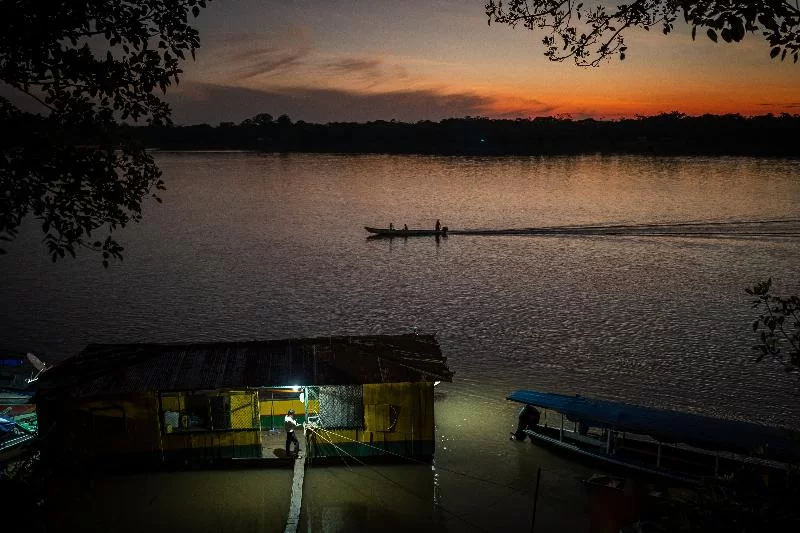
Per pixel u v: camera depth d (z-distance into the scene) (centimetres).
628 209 11119
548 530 2203
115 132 1209
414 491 2461
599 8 1155
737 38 891
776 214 10112
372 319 4969
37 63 1104
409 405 2625
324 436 2633
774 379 3644
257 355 2783
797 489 914
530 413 2912
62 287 5947
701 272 6456
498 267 6856
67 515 2250
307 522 2253
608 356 4075
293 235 9056
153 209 11925
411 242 8444
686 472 2411
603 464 2597
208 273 6581
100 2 1116
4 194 1108
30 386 3008
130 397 2497
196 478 2523
